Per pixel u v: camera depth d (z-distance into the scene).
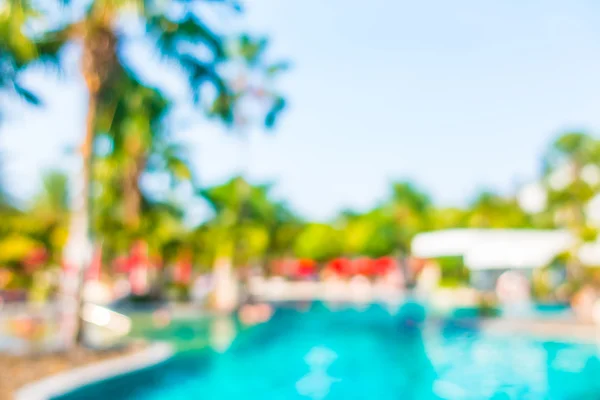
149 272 25.03
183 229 26.52
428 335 16.16
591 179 31.11
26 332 13.46
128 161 22.17
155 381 9.14
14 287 23.00
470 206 44.16
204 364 10.94
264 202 28.98
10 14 9.12
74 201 11.01
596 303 14.90
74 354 9.40
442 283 29.16
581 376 10.26
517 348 13.25
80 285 10.67
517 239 18.66
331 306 26.45
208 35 10.73
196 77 11.02
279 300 29.11
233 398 9.06
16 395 6.64
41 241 22.92
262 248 27.84
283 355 13.60
